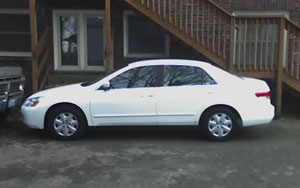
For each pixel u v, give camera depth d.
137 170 5.66
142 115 7.24
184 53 11.16
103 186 5.05
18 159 6.21
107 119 7.28
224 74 7.37
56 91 7.44
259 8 10.70
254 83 7.36
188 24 9.51
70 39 11.43
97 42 11.43
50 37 11.15
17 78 8.35
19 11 11.41
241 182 5.19
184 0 9.41
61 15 11.33
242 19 9.00
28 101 7.45
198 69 7.33
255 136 7.67
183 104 7.20
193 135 7.75
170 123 7.28
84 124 7.32
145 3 9.13
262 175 5.46
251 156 6.35
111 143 7.16
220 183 5.15
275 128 8.35
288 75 9.24
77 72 11.16
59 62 11.41
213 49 9.09
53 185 5.10
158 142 7.23
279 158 6.25
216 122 7.24
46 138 7.51
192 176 5.41
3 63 11.38
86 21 11.37
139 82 7.30
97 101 7.23
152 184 5.11
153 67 7.35
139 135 7.77
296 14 10.67
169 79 7.30
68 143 7.16
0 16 11.41
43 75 11.08
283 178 5.34
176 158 6.24
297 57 9.19
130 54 11.43
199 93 7.20
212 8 8.99
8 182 5.21
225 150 6.70
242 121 7.22
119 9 11.11
